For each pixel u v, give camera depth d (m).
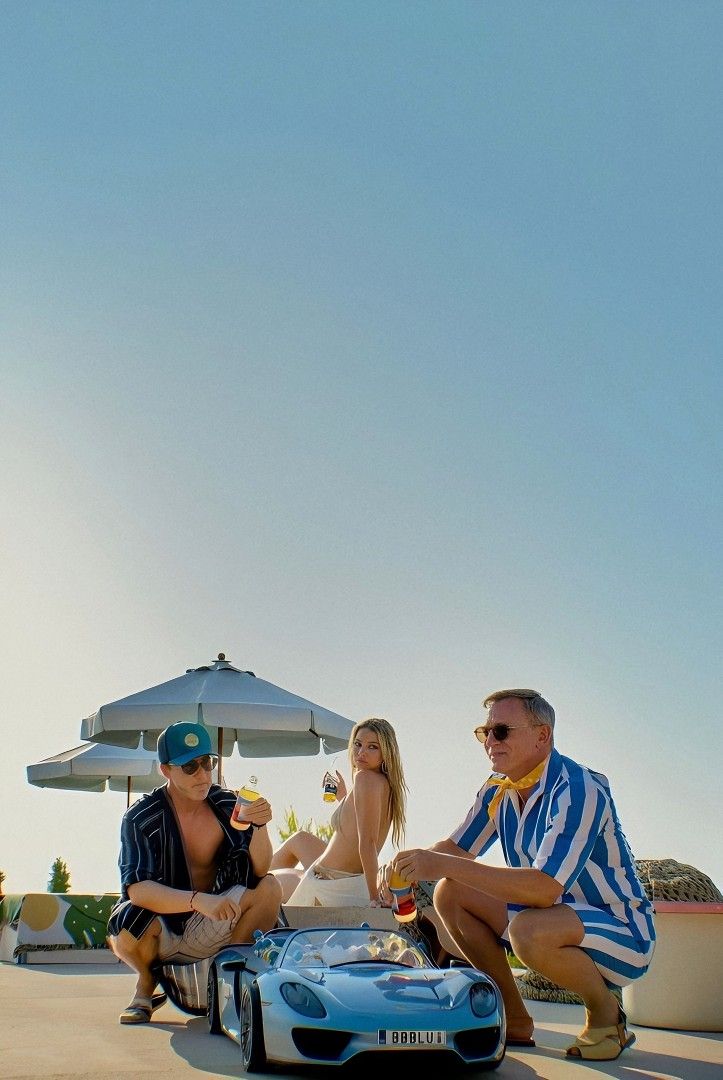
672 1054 5.28
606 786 5.26
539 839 5.29
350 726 11.63
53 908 12.72
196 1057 4.83
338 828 7.54
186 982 6.06
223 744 13.23
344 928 5.30
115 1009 6.90
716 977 6.45
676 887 7.57
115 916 6.02
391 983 4.63
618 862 5.19
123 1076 4.31
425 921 6.80
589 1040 5.05
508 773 5.39
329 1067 4.26
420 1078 4.49
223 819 6.20
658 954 6.59
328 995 4.45
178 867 6.05
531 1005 7.95
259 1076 4.40
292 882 8.30
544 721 5.35
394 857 5.04
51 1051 4.97
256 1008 4.50
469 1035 4.45
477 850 5.76
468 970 4.80
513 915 5.15
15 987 8.84
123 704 11.03
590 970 5.01
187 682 11.42
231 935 6.00
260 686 11.48
